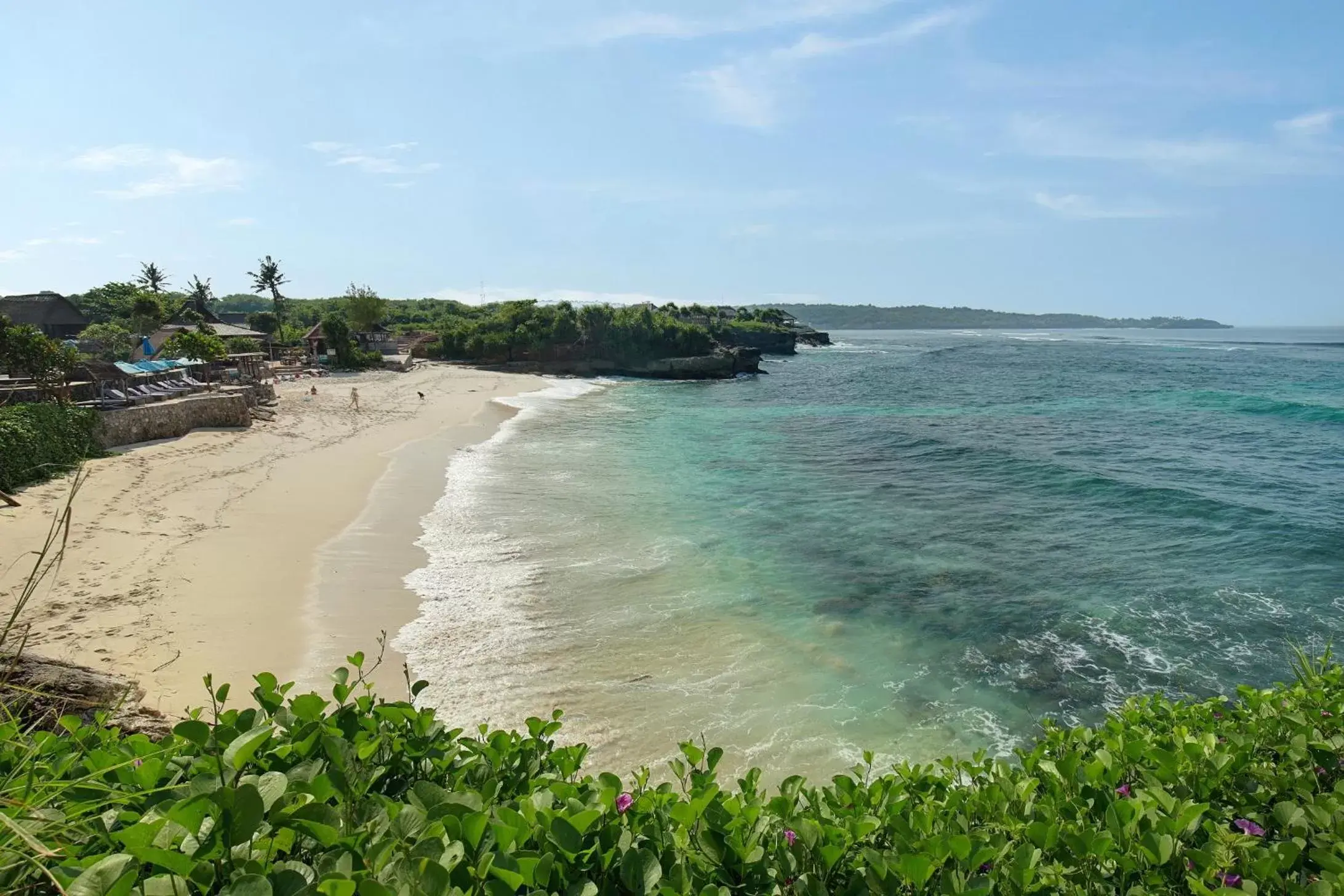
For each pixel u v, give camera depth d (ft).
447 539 55.11
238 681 31.55
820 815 10.07
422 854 7.45
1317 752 11.76
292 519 57.26
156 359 124.47
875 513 66.13
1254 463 88.43
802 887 8.29
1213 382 192.85
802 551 54.60
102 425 75.82
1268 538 58.18
